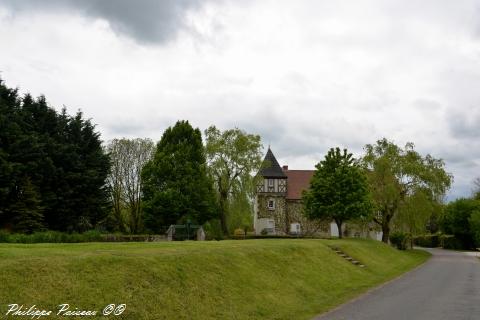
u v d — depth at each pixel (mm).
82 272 13156
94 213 44406
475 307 17422
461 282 26516
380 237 65938
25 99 43750
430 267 38281
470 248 81062
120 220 58344
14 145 37438
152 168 49219
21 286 11531
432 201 52438
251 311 15359
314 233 63406
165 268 15328
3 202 35469
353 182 46281
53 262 13125
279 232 63688
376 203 50500
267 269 20734
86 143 46156
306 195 48812
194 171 48781
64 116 46406
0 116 37000
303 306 17375
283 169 70812
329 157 48594
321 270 25266
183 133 51438
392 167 52344
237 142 48719
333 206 45750
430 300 19219
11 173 35750
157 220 46875
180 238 38031
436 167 52875
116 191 58875
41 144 39312
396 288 23453
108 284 13047
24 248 15664
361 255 35438
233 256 19922
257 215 64000
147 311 12664
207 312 14062
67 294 11953
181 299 14086
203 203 47500
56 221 41469
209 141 49594
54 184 41094
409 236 62062
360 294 21109
